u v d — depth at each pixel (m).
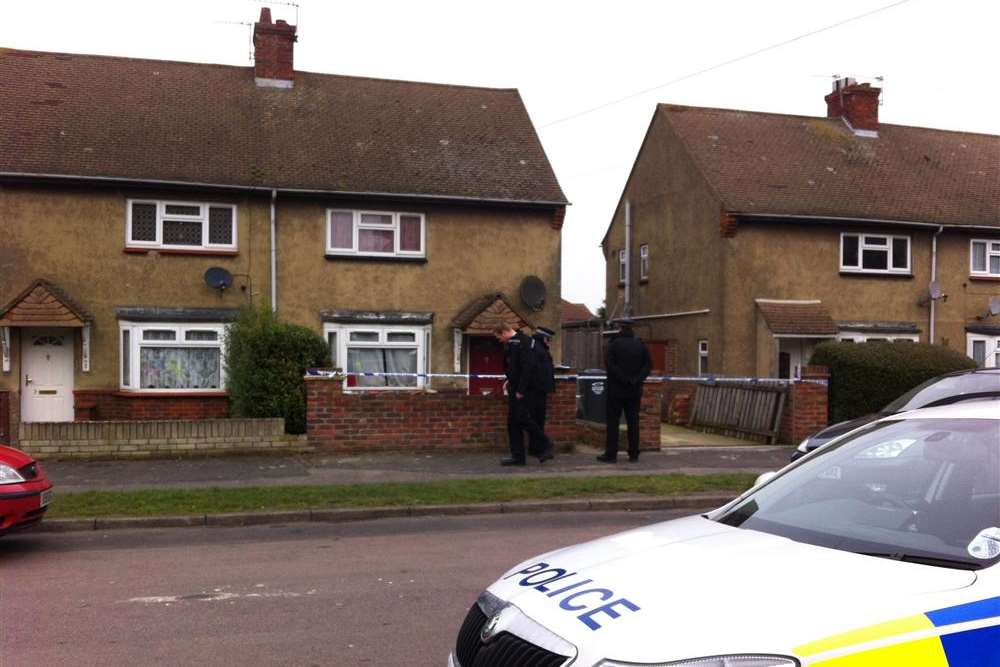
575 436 14.45
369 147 19.23
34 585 6.88
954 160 24.69
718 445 15.48
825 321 20.73
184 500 9.95
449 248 18.70
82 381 16.95
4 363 16.56
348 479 11.58
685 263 22.88
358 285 18.25
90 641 5.48
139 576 7.17
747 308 20.94
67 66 19.48
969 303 22.42
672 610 2.81
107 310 17.06
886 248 21.92
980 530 3.35
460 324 18.30
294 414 14.41
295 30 20.56
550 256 19.17
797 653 2.58
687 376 22.61
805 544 3.41
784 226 21.19
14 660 5.13
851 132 24.88
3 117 17.52
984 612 2.80
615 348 13.24
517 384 12.76
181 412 17.12
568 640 2.80
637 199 25.92
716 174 21.80
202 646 5.38
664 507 10.56
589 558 3.47
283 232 17.89
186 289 17.42
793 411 15.34
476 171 19.25
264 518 9.49
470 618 3.38
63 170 16.61
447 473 12.12
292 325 15.26
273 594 6.57
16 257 16.64
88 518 9.12
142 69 20.00
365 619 5.93
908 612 2.75
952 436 3.85
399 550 8.16
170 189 17.25
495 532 9.04
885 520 3.66
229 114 19.25
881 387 15.53
